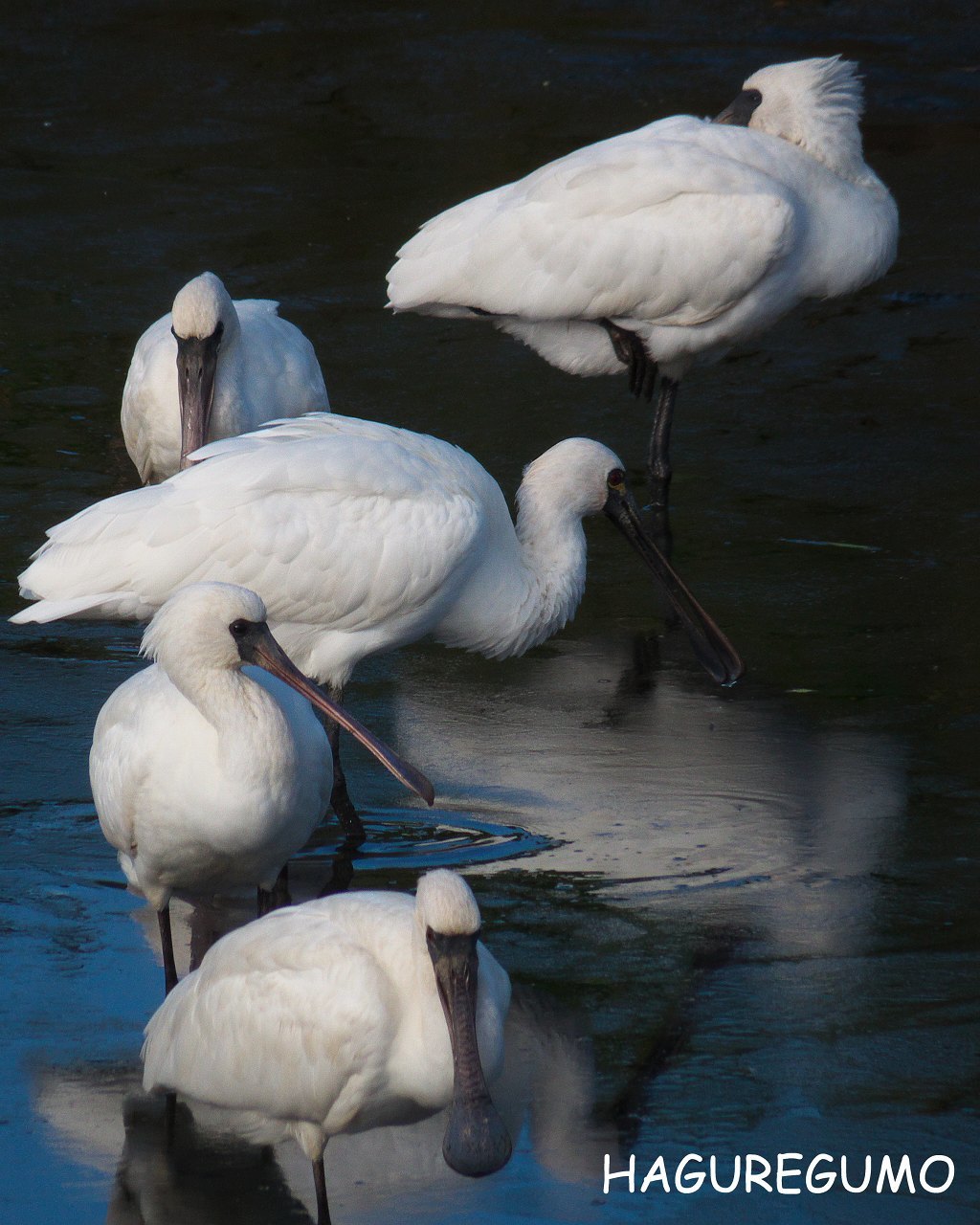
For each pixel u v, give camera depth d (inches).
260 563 443.2
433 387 724.7
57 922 397.1
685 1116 329.1
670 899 403.9
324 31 1206.3
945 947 382.3
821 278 650.8
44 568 450.0
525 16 1218.6
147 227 883.4
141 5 1267.2
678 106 1025.5
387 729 492.1
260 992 306.5
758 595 568.1
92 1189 310.0
